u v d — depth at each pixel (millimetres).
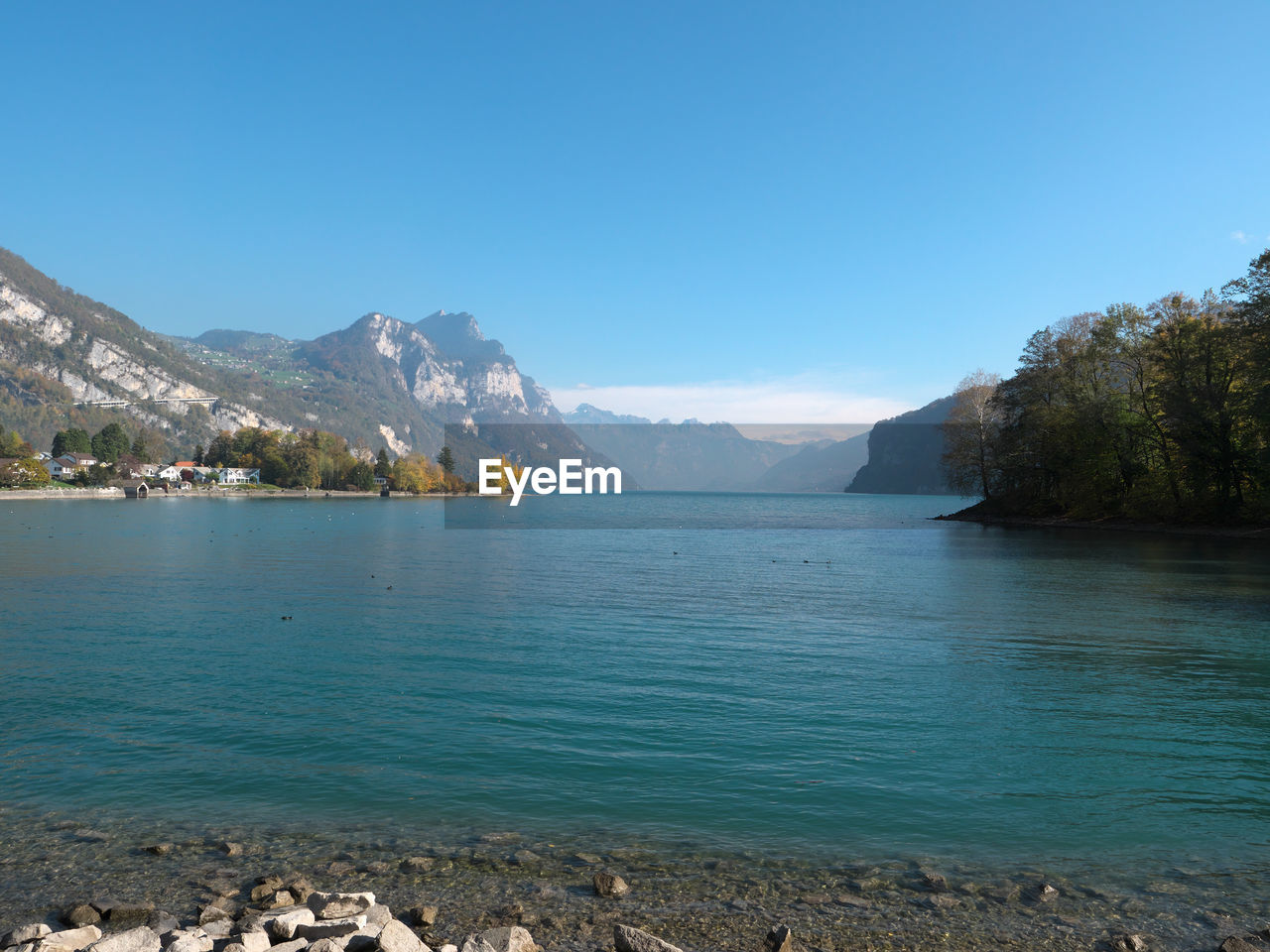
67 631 20094
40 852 7723
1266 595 28594
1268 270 54719
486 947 5785
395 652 17594
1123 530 73938
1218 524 64312
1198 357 63719
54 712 12547
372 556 45750
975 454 94000
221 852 7785
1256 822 8555
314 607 24672
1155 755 10711
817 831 8305
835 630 20906
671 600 27031
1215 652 18047
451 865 7535
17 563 38969
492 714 12586
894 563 42719
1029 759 10539
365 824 8438
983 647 18578
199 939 5895
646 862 7613
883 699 13625
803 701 13453
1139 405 71562
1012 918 6562
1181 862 7641
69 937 5938
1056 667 16250
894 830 8328
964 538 65812
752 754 10719
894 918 6559
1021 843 8031
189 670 15570
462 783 9602
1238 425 61438
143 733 11508
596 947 6102
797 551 52344
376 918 6301
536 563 42188
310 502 197250
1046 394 81750
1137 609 25047
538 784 9586
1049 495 87188
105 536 61094
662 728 11914
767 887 7121
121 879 7203
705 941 6207
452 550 51562
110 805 8898
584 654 17391
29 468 184875
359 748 10906
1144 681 15016
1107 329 73375
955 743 11227
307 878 7246
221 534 67688
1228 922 6512
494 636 19719
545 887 7105
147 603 25359
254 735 11430
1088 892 7047
